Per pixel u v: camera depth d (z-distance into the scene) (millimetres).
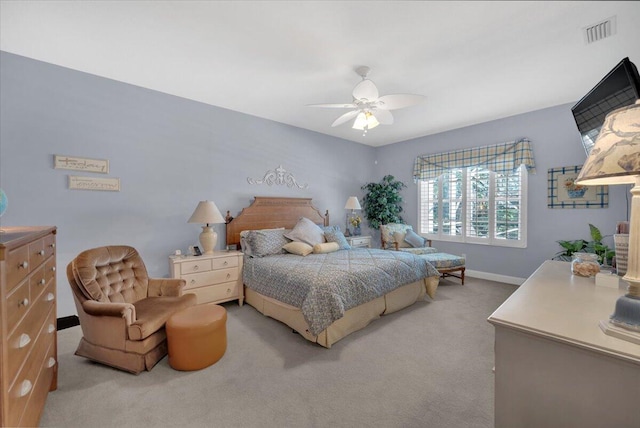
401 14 1950
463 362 2131
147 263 3219
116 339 2029
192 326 2039
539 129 3840
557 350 869
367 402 1706
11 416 1100
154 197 3258
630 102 1599
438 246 5020
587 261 1603
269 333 2648
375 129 4777
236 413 1622
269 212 4199
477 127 4449
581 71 2744
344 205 5418
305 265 2875
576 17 1968
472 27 2086
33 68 2568
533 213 3949
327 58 2525
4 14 1944
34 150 2584
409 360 2162
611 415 787
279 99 3490
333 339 2389
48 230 1642
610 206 3373
